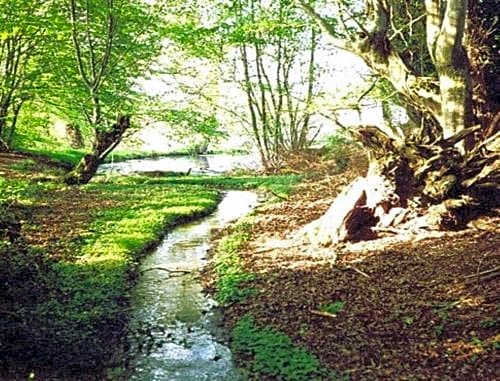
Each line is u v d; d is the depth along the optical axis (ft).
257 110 104.68
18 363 21.31
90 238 40.86
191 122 72.69
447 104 36.94
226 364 23.00
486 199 35.01
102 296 29.25
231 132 106.42
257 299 29.04
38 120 93.04
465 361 20.63
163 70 76.48
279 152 103.35
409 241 34.42
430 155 35.29
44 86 71.72
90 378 21.49
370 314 25.55
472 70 40.14
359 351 22.39
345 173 66.69
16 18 60.85
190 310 29.25
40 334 23.16
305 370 21.30
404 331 23.57
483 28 41.81
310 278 30.99
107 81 69.21
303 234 40.27
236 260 36.14
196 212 55.01
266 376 21.48
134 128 72.33
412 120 49.90
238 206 62.39
